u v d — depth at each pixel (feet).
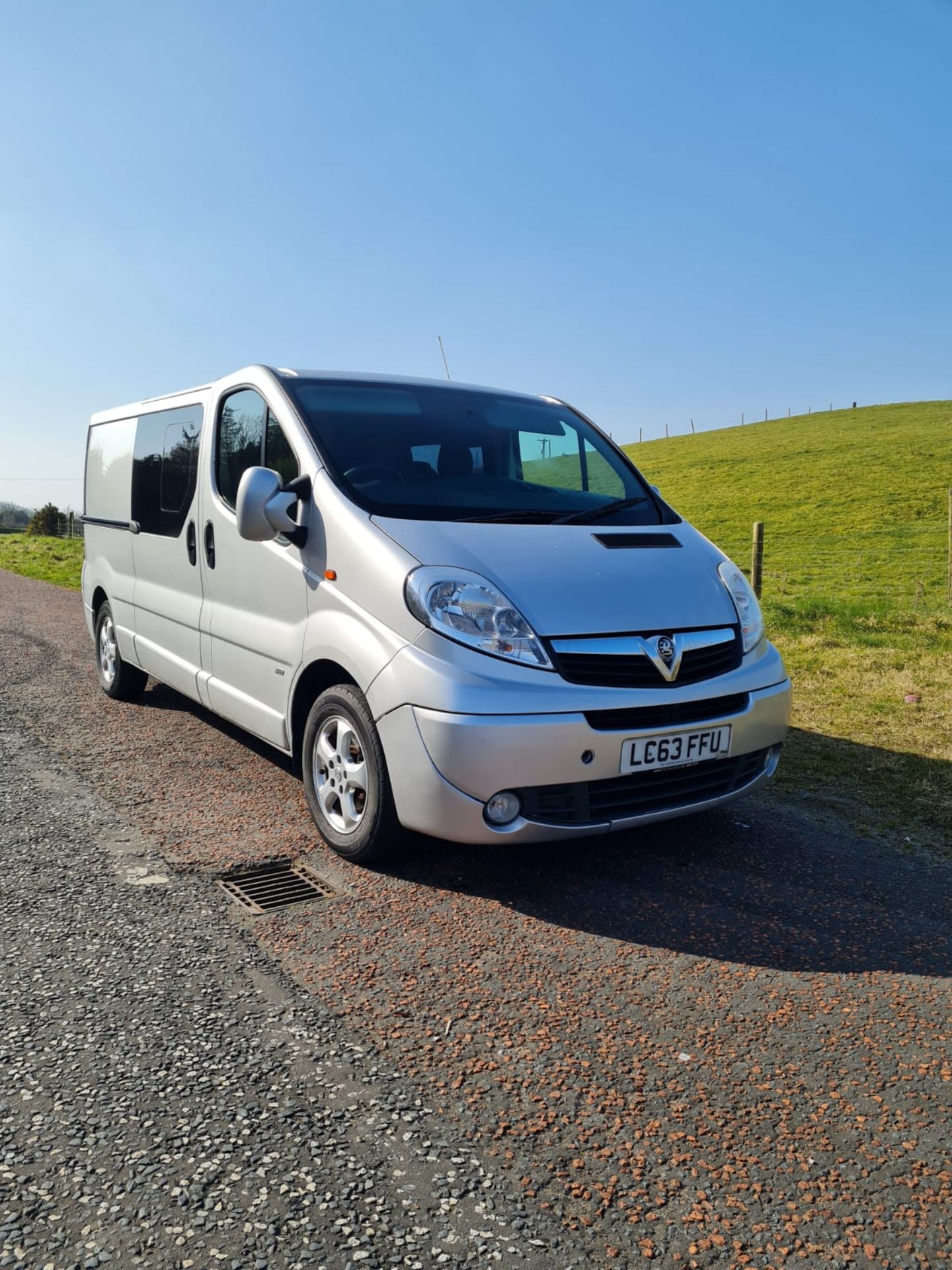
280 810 14.28
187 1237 5.96
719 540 116.37
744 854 13.05
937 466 151.74
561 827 10.93
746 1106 7.49
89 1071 7.69
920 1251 6.07
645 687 11.27
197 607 16.35
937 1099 7.66
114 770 16.19
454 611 10.89
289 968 9.50
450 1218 6.21
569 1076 7.82
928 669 25.54
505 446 15.12
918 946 10.37
